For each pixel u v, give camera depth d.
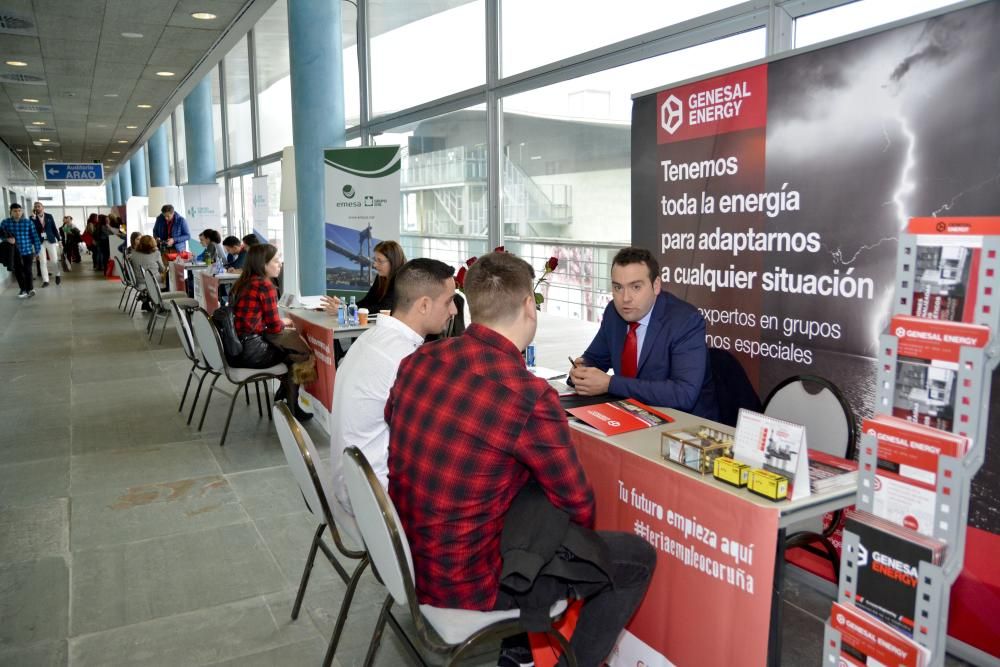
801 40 3.01
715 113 2.66
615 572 1.68
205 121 14.06
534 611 1.53
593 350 2.74
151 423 4.70
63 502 3.40
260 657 2.19
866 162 2.18
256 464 3.91
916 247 1.32
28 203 22.39
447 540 1.51
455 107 5.87
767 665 1.59
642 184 3.03
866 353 2.24
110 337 8.00
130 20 6.34
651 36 3.80
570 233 4.82
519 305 1.58
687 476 1.69
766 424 1.61
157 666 2.14
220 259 8.39
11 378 6.03
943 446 1.25
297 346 4.43
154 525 3.14
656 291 2.45
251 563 2.79
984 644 2.05
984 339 1.20
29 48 7.39
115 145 18.00
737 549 1.57
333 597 2.54
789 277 2.46
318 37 7.06
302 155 7.22
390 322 2.16
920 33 2.01
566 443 1.51
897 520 1.34
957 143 1.95
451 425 1.49
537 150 5.01
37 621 2.39
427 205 6.74
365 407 2.06
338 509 2.20
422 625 1.54
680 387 2.33
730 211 2.65
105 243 17.25
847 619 1.42
